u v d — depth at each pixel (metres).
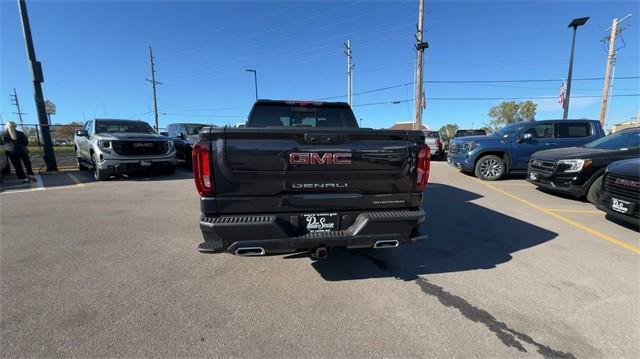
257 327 2.44
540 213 5.75
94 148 9.06
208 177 2.66
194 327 2.43
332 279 3.23
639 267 3.51
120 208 5.99
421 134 3.00
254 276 3.28
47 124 11.20
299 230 2.84
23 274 3.27
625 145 6.48
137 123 10.81
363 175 2.88
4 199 6.78
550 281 3.19
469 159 9.73
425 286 3.09
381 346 2.24
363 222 2.85
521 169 9.41
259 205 2.75
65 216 5.43
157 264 3.54
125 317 2.55
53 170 11.42
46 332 2.35
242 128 2.65
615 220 5.30
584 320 2.55
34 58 10.79
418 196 3.06
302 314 2.62
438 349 2.22
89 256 3.75
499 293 2.96
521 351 2.20
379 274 3.34
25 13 10.48
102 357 2.11
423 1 18.59
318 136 2.75
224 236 2.64
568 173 6.45
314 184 2.80
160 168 9.81
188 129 14.16
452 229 4.84
